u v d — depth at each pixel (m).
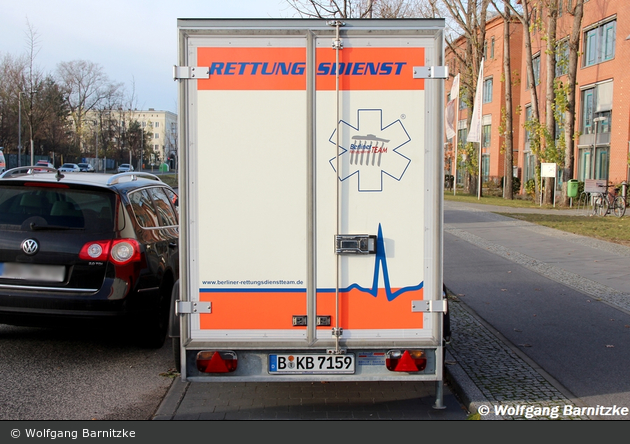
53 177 5.91
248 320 3.94
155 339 5.98
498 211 22.88
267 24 3.83
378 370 3.98
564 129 26.47
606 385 5.01
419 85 3.87
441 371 3.97
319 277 3.92
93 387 4.98
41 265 5.38
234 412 4.51
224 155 3.87
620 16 28.47
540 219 19.31
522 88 42.25
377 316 3.94
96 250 5.41
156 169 100.56
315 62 3.84
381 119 3.87
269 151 3.87
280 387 5.13
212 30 3.82
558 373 5.31
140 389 4.97
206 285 3.93
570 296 8.47
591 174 31.28
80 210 5.59
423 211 3.92
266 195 3.89
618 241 14.13
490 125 48.94
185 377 3.96
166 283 6.22
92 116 81.88
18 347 6.08
